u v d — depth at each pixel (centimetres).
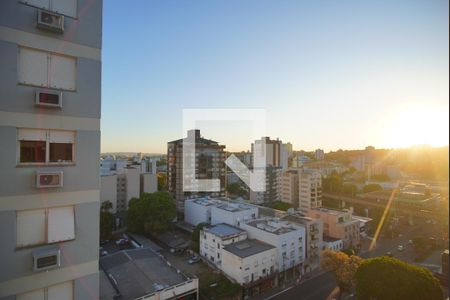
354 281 2283
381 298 1934
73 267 671
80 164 684
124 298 1967
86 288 689
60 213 658
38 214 630
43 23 627
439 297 1911
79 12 695
